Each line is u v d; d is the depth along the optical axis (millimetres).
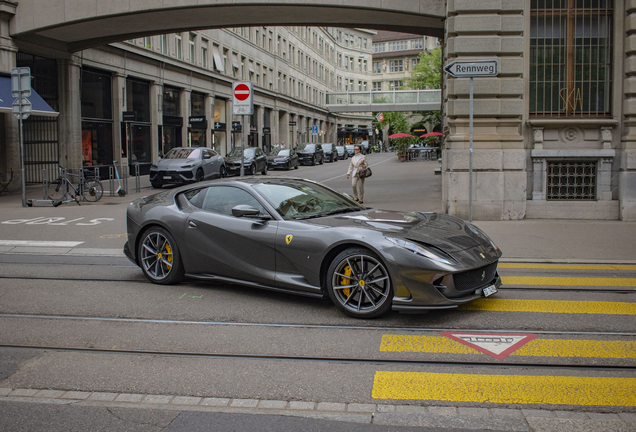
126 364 4207
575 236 9766
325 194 6582
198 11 16641
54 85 22828
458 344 4504
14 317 5438
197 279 6379
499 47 11445
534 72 11805
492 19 11438
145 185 23641
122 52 27344
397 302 4957
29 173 22422
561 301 5750
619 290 6188
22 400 3615
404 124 73188
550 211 11727
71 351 4508
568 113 11820
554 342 4516
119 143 27531
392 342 4574
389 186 21000
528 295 6008
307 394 3627
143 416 3363
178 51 33750
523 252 8469
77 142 23500
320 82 72188
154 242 6734
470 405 3426
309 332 4867
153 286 6609
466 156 11609
